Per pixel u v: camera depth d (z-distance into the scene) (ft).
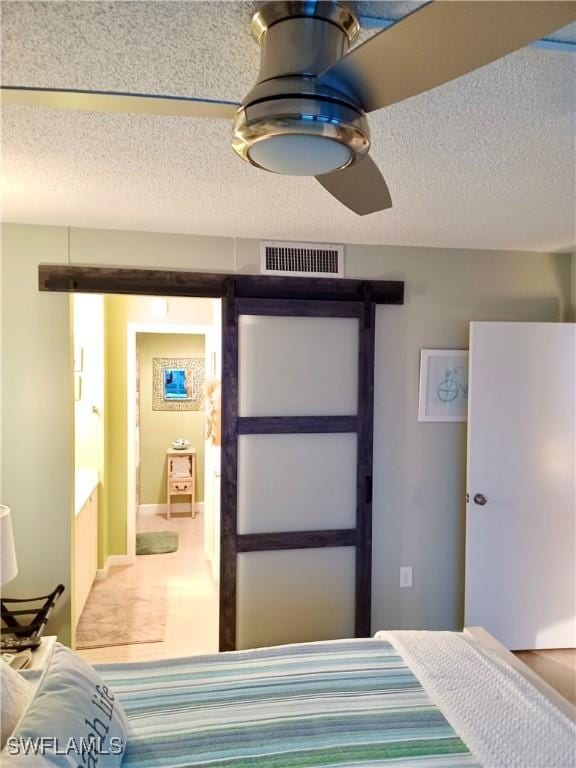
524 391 10.39
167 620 11.95
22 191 7.23
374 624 10.55
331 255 10.11
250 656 6.66
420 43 2.81
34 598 9.13
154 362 21.44
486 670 6.23
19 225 9.09
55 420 9.29
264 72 3.41
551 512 10.54
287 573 10.14
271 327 9.96
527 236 9.59
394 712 5.49
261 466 9.99
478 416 10.27
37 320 9.20
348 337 10.25
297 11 3.30
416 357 10.53
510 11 2.53
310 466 10.16
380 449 10.46
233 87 4.40
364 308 10.16
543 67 4.04
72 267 9.18
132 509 15.61
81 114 4.92
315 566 10.23
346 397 10.27
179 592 13.58
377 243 10.19
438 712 5.49
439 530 10.75
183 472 21.02
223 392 9.78
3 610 8.58
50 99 3.92
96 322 14.39
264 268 9.86
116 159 6.03
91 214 8.40
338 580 10.32
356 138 3.43
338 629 10.34
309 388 10.13
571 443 10.55
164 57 3.94
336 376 10.22
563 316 11.08
